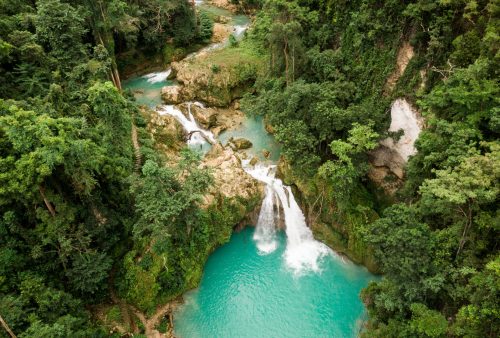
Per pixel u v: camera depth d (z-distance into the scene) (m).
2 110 23.58
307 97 29.08
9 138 20.53
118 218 27.33
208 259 29.70
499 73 20.03
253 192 31.66
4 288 21.22
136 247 27.22
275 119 30.77
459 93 20.08
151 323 25.14
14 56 30.33
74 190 24.28
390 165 29.73
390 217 22.12
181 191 24.33
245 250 30.50
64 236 22.84
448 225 21.38
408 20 26.53
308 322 25.16
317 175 29.73
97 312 24.97
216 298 26.95
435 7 24.11
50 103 27.61
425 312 18.73
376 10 28.91
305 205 30.92
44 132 20.78
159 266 25.92
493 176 16.66
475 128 20.09
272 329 24.88
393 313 21.56
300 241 30.97
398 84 27.33
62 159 21.25
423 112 24.03
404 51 27.12
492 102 19.80
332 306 26.02
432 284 18.72
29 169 20.61
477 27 22.28
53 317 21.27
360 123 27.78
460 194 16.78
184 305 26.56
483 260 18.53
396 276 20.78
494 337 16.42
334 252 29.77
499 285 15.67
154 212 23.41
